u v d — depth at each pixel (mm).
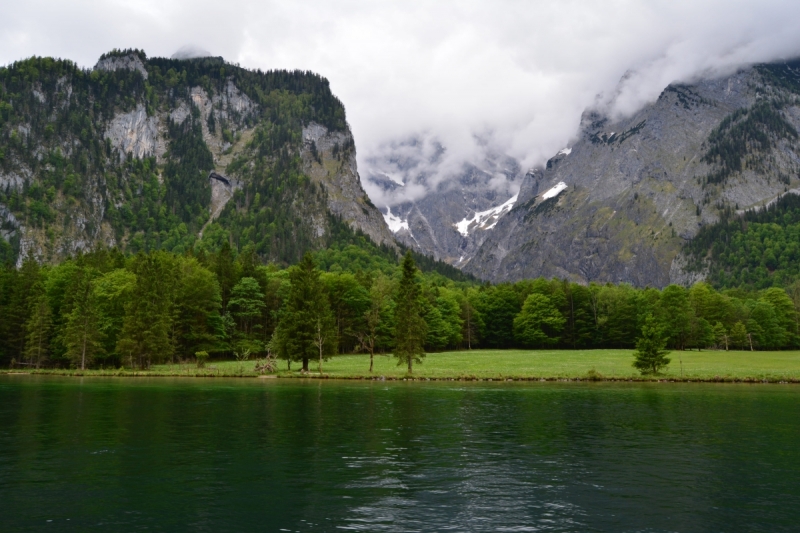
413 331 91312
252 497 24531
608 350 161625
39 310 108438
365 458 31891
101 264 141125
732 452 33938
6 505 23250
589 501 24328
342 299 144625
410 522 21641
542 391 68688
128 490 25391
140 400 57281
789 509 23469
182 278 122875
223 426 41812
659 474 28828
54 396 60750
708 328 155625
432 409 51750
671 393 66938
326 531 20641
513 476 28297
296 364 110438
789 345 169125
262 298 137750
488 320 186250
